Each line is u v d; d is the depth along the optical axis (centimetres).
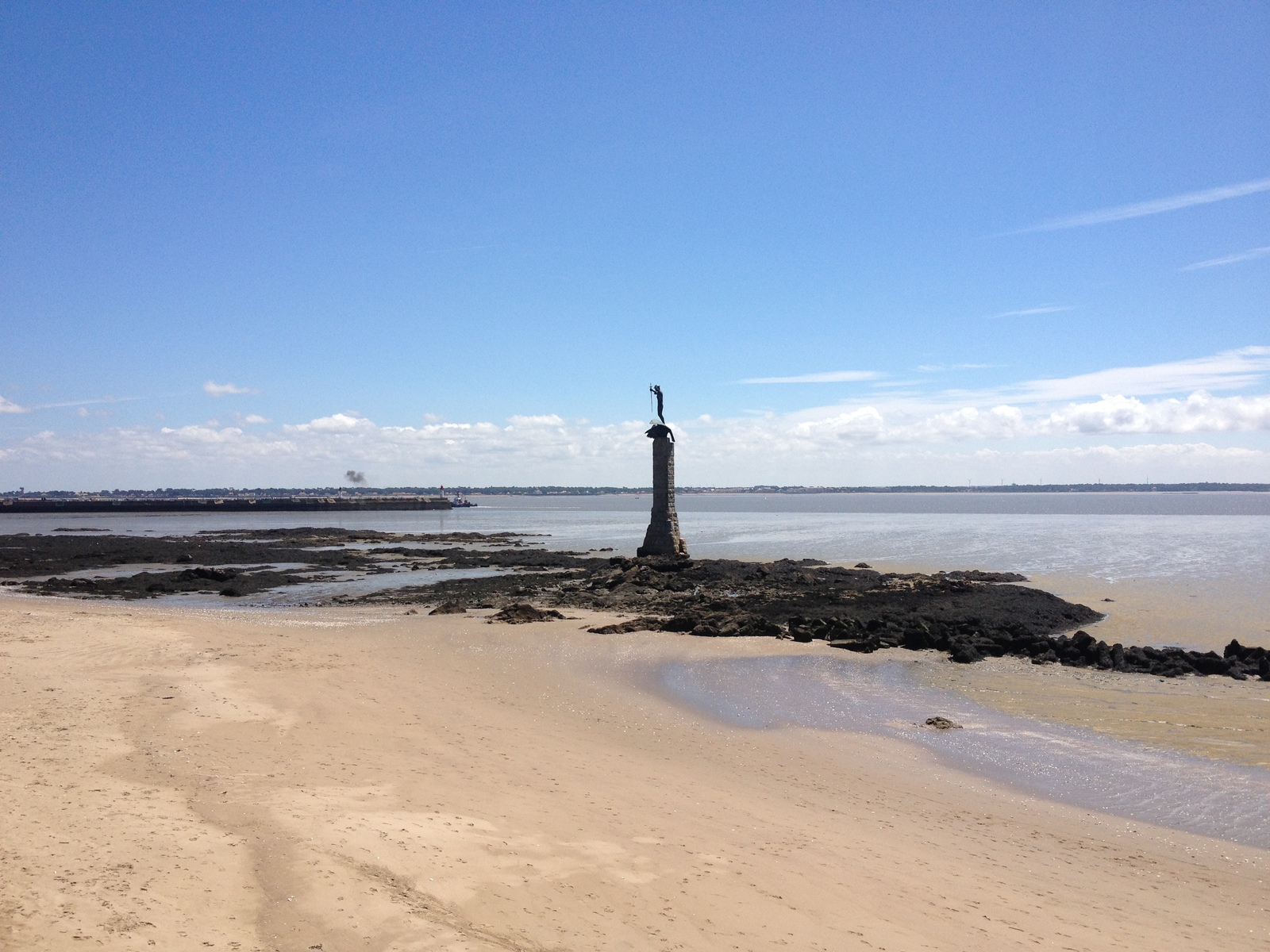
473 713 1819
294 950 727
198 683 1917
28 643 2323
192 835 962
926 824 1277
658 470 5009
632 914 863
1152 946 898
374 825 1045
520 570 5459
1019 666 2595
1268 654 2578
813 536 9206
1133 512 18600
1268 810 1392
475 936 780
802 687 2280
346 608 3781
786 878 993
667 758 1565
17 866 830
